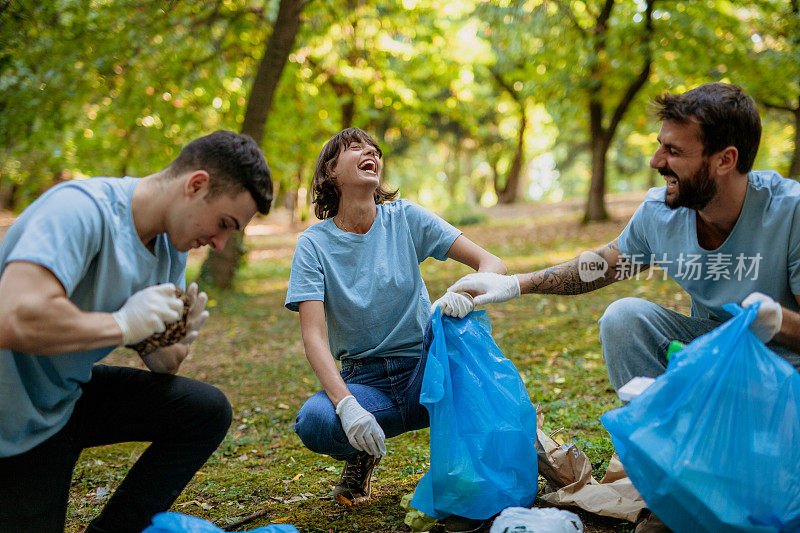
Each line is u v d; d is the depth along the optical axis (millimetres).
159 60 9875
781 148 17812
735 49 11289
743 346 1879
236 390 5426
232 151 1940
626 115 14500
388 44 14391
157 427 2232
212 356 6762
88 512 2891
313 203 2785
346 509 2709
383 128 24469
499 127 29109
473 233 16328
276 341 7293
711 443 1812
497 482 2291
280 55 9414
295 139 12977
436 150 38344
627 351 2471
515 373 2477
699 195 2197
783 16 10414
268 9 10344
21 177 10906
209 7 10195
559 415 3670
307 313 2572
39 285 1735
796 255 2258
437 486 2297
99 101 9992
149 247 2094
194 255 16875
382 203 2930
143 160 10789
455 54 16594
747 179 2277
